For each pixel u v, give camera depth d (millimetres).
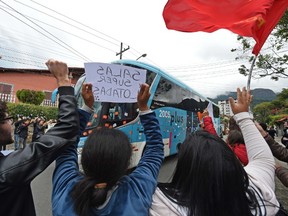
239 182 1244
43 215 4543
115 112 6641
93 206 1183
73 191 1226
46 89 24984
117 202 1222
